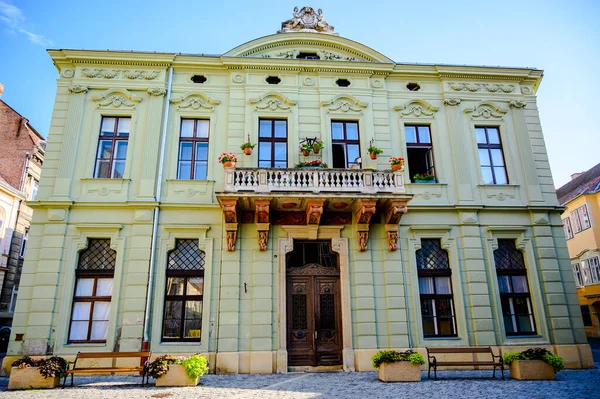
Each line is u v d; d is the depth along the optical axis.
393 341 12.05
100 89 13.69
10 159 23.50
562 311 12.77
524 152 14.38
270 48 14.97
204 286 12.09
